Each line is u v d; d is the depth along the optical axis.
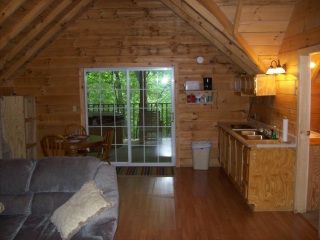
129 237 3.32
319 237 3.27
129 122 6.25
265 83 4.43
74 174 2.94
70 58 6.01
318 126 4.52
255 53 4.30
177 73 5.97
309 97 3.74
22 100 5.44
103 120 6.27
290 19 3.96
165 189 4.85
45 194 2.93
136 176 5.56
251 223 3.64
